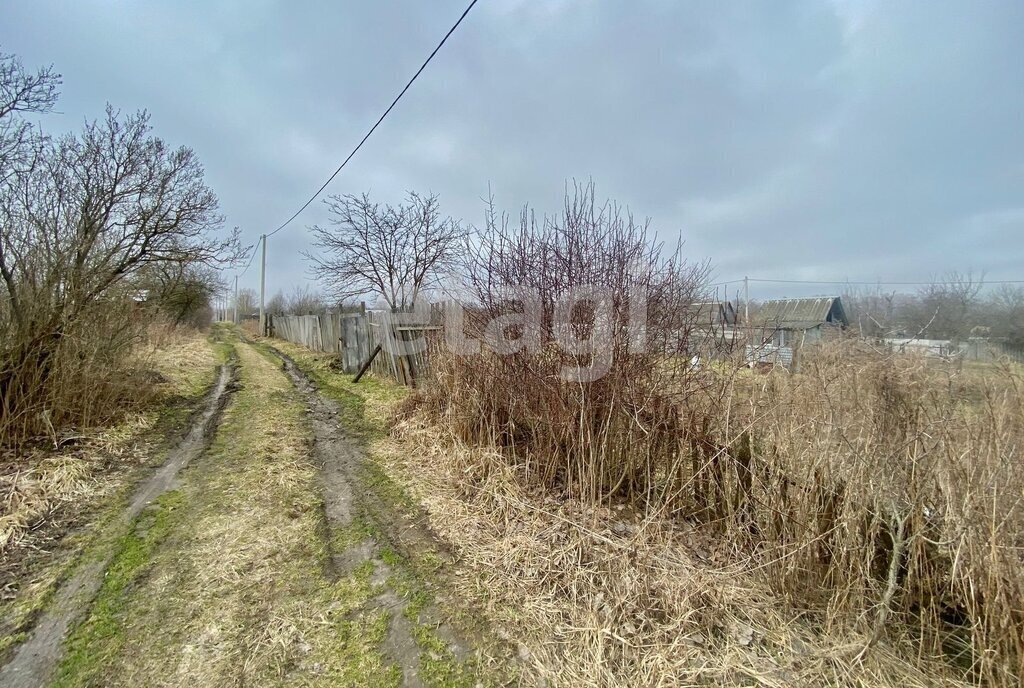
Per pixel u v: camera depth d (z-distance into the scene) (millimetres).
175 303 14312
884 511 2189
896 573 2000
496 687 1802
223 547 2721
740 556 2598
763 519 2609
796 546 2316
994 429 1964
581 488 3182
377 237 12242
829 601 2217
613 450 3289
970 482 1898
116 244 5781
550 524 3025
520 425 4039
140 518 3037
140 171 6496
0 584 2297
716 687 1807
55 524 2916
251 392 7168
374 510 3336
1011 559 1774
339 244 12242
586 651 1998
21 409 3965
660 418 3156
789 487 2514
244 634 2021
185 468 3939
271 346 16250
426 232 12328
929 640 2027
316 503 3402
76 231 4680
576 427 3338
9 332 3930
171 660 1854
